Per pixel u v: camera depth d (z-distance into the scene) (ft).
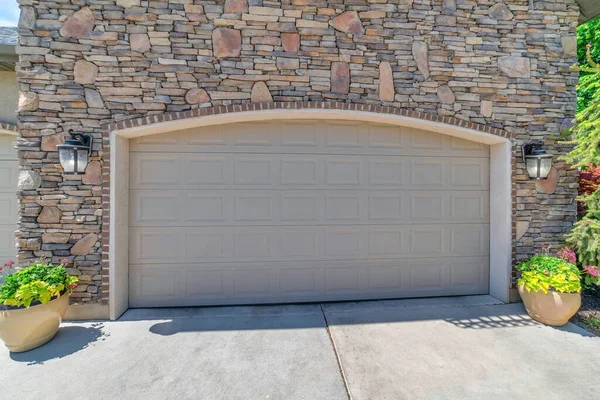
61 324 11.89
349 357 9.77
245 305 14.06
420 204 15.02
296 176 14.39
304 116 13.44
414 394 8.09
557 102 14.47
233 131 14.06
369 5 13.42
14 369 9.10
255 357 9.78
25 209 12.03
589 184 14.51
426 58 13.69
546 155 13.37
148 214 13.62
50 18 12.12
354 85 13.35
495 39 14.07
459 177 15.20
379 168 14.80
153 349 10.23
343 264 14.64
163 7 12.53
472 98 13.94
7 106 16.31
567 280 11.69
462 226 15.23
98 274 12.41
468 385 8.45
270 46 12.99
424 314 13.00
